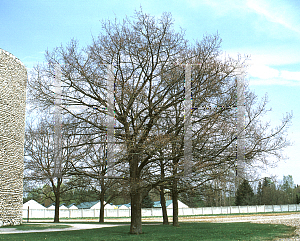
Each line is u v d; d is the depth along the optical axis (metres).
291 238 15.27
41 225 28.12
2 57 27.06
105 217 54.31
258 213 59.41
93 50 17.67
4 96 26.92
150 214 58.31
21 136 28.81
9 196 26.62
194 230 20.98
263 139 17.48
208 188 20.52
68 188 35.03
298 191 102.62
